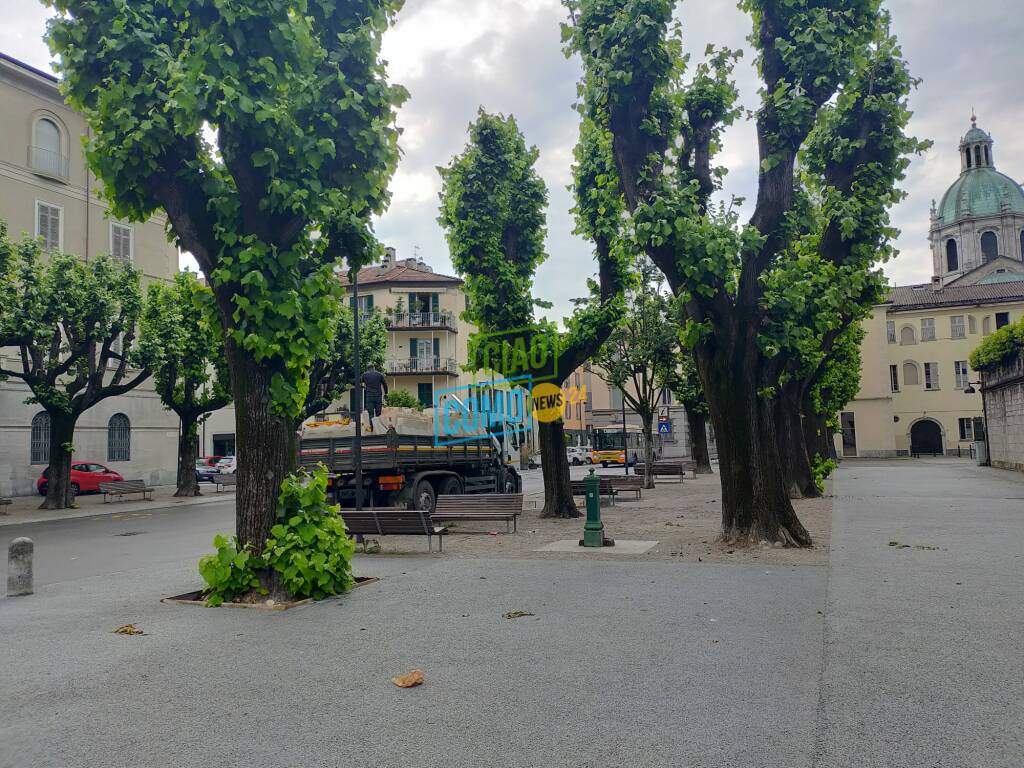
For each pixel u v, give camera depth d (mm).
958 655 5453
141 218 8438
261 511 8086
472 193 16812
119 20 7242
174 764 3875
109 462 34094
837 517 14812
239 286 8008
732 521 11297
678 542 11883
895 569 8930
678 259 10562
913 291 65188
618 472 44438
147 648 6129
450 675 5238
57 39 7586
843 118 13234
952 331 59906
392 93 8586
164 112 7543
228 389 29188
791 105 10883
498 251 16828
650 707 4535
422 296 54188
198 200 8172
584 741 4059
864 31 11180
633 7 10719
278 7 7406
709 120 12266
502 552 11305
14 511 24234
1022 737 4008
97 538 16453
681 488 26562
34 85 30344
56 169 31031
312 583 7984
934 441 60719
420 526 11383
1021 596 7363
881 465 42719
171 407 29297
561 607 7297
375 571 9820
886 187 13078
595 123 12172
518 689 4914
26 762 3918
